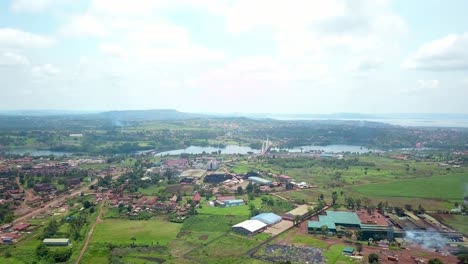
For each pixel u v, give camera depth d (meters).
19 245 173.00
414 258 159.50
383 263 154.50
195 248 171.62
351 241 181.88
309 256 162.38
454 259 158.88
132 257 160.12
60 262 155.50
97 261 157.00
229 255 163.50
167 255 162.88
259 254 164.75
